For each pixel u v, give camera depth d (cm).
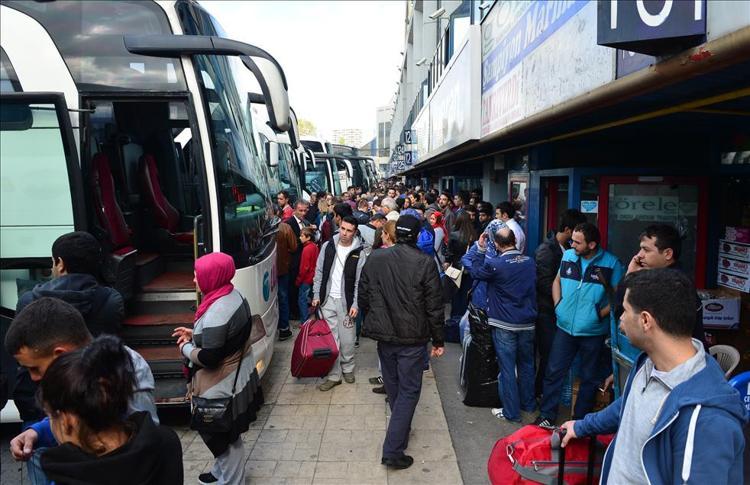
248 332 361
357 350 737
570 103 416
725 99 324
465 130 928
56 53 462
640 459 197
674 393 188
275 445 464
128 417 186
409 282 416
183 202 698
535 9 546
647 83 304
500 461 281
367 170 3466
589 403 459
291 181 1605
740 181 516
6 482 412
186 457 448
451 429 491
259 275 545
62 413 170
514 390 501
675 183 557
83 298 304
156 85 471
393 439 420
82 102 462
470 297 575
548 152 770
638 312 198
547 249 522
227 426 353
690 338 196
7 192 443
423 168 2664
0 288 451
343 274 591
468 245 779
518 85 616
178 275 591
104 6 469
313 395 574
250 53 458
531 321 501
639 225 571
